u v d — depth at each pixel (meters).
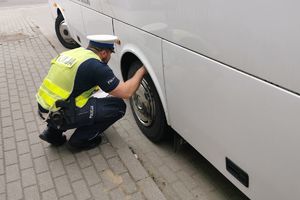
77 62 2.84
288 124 1.54
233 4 1.68
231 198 2.72
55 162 3.13
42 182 2.89
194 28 2.05
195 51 2.11
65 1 5.64
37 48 7.17
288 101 1.51
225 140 2.07
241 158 1.96
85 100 3.03
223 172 2.21
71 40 7.08
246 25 1.63
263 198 1.88
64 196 2.72
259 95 1.67
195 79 2.20
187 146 3.40
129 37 3.07
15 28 9.33
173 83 2.52
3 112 4.21
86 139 3.21
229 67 1.83
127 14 2.99
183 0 2.10
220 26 1.81
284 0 1.40
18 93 4.78
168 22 2.33
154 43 2.63
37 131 3.71
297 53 1.40
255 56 1.62
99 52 3.01
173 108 2.68
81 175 2.94
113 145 3.33
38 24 9.77
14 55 6.68
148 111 3.26
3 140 3.57
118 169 2.98
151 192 2.70
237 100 1.84
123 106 3.27
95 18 3.95
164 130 3.17
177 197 2.77
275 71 1.53
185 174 3.03
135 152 3.36
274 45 1.50
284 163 1.64
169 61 2.47
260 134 1.74
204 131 2.29
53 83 2.97
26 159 3.21
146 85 3.12
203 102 2.19
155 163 3.19
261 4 1.52
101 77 2.83
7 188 2.85
